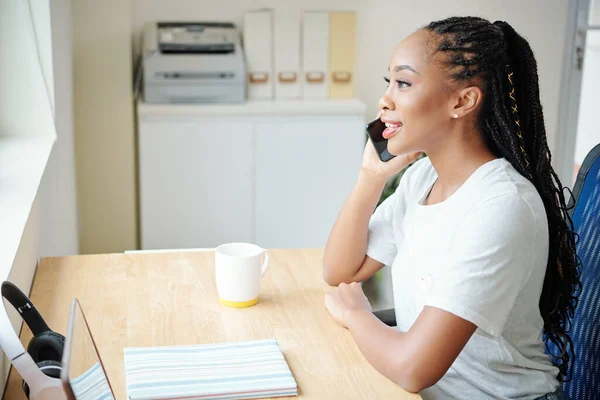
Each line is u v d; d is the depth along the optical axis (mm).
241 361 1210
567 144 4117
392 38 3906
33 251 1638
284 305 1471
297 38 3641
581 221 1566
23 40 2367
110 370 1194
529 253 1228
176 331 1340
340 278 1580
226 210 3598
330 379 1194
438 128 1285
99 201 3646
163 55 3459
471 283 1189
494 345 1284
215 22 3721
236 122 3506
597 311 1483
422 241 1357
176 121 3475
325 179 3619
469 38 1238
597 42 3957
